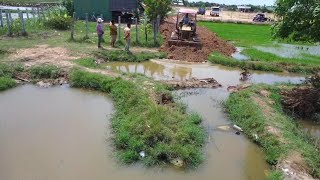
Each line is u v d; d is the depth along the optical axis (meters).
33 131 10.61
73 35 25.64
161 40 26.00
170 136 9.87
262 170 9.39
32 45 21.05
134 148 9.52
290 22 14.62
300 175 8.62
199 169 9.12
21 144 9.78
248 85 16.25
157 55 21.73
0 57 17.61
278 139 10.38
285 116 12.98
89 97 14.07
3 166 8.65
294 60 23.47
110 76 15.61
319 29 13.97
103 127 11.18
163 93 13.61
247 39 34.22
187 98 14.64
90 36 25.91
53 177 8.31
